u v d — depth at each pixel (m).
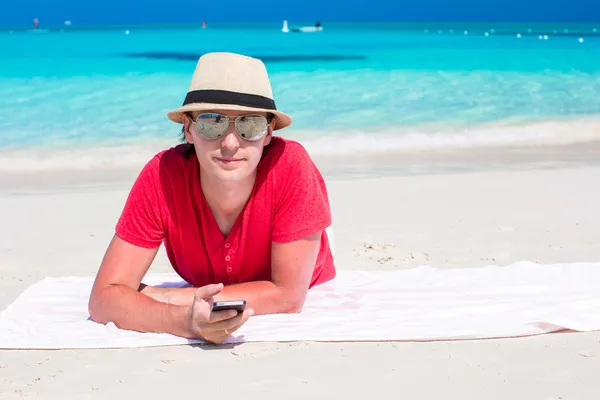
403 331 3.93
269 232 4.15
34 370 3.53
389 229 6.73
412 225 6.87
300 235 4.09
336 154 10.92
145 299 4.02
